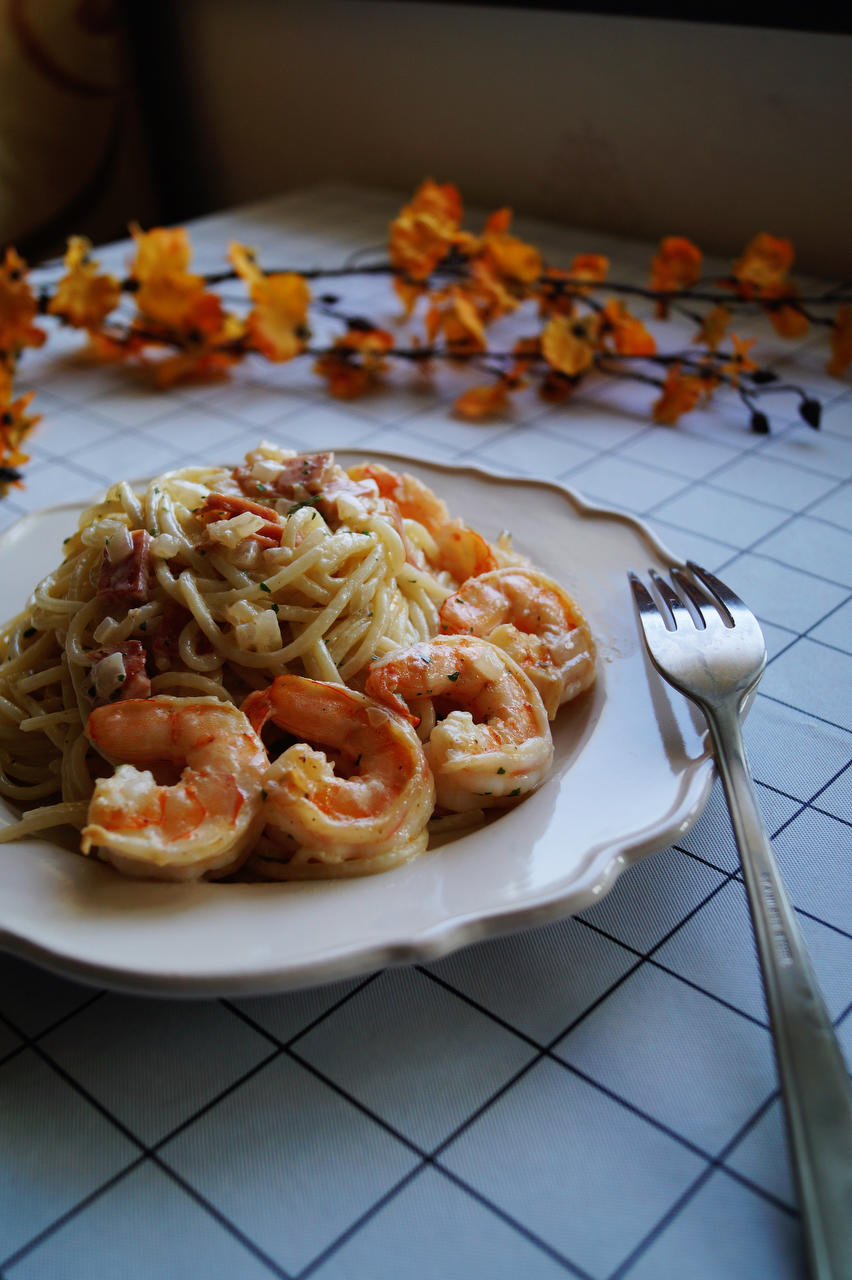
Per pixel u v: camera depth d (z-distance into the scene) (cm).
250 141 112
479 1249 25
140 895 29
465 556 42
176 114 119
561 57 82
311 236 87
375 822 31
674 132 78
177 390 67
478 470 47
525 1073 28
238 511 39
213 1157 26
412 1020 29
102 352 72
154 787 31
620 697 36
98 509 41
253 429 61
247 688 38
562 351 62
